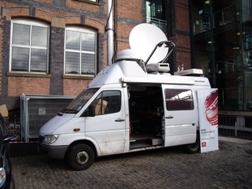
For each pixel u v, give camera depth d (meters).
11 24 8.98
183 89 7.52
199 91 7.77
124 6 11.52
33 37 9.41
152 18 13.74
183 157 7.08
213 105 8.02
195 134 7.50
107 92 6.25
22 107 8.35
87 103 5.96
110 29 8.84
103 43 10.76
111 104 6.24
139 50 8.62
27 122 8.05
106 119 6.08
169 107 7.07
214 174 5.50
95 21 10.58
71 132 5.66
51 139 5.55
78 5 10.20
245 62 11.96
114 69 6.66
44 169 5.87
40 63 9.51
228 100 12.76
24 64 9.18
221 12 13.41
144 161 6.61
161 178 5.23
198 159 6.85
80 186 4.77
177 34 14.02
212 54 13.70
